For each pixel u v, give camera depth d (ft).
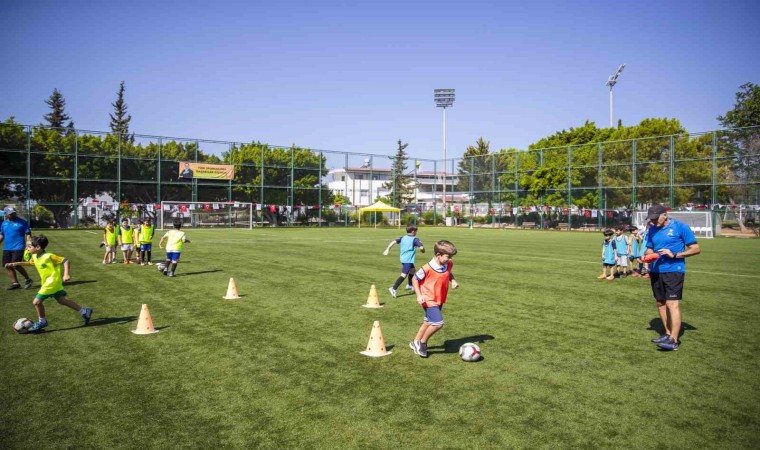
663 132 174.81
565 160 159.43
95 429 13.64
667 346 21.44
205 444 12.75
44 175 133.08
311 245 83.10
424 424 13.96
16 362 19.43
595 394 16.31
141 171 147.02
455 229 165.78
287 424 13.93
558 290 37.40
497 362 19.62
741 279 44.19
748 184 120.78
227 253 67.10
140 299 32.86
